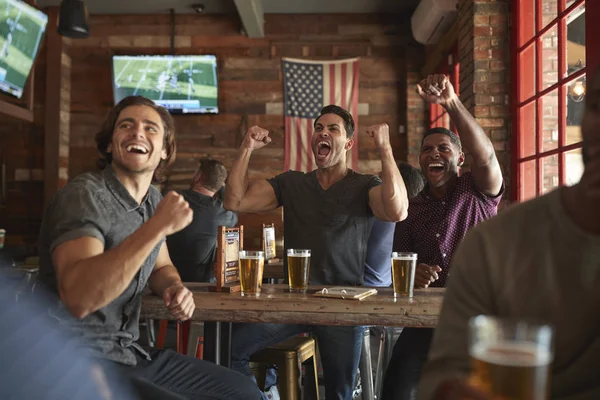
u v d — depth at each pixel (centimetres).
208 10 664
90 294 129
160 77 652
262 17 645
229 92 669
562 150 310
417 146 641
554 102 322
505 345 60
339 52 670
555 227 78
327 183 229
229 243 188
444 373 76
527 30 365
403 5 646
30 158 670
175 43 672
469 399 63
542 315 78
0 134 672
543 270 78
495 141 389
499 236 82
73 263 133
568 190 79
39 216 667
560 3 318
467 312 82
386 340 254
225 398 171
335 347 208
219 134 668
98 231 143
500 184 228
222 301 166
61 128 664
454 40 473
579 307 76
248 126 665
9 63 469
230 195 225
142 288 160
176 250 336
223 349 188
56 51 660
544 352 59
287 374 211
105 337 150
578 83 292
